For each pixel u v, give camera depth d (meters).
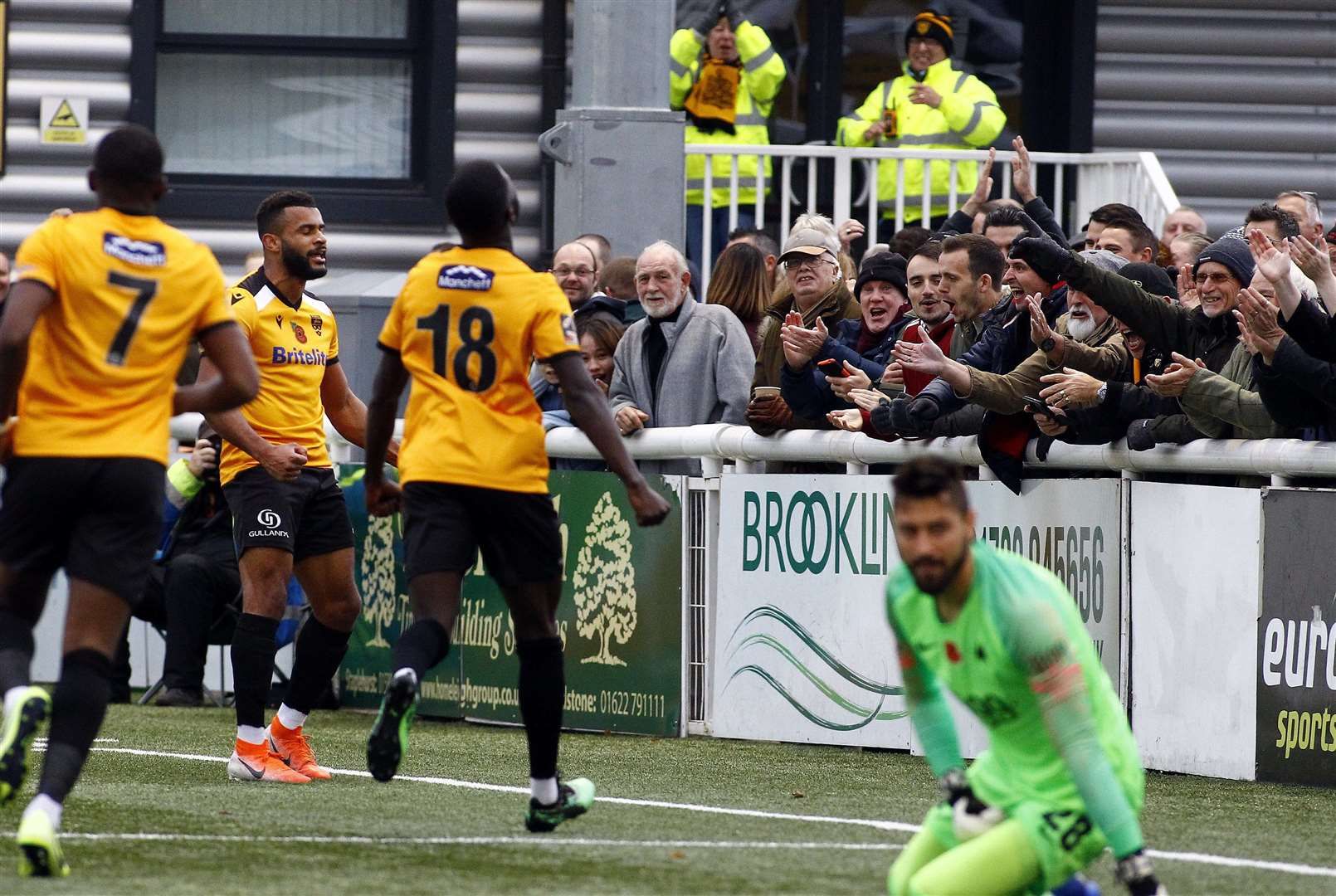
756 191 42.34
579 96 38.06
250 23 46.53
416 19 46.62
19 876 18.23
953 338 30.27
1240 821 23.06
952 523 15.03
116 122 45.16
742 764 28.62
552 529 21.61
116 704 38.41
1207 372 26.23
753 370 32.78
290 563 27.09
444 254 21.75
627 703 33.28
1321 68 46.09
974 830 15.42
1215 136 45.97
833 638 30.64
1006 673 15.17
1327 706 25.62
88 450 19.00
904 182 42.38
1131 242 32.22
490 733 33.50
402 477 21.62
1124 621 27.86
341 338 38.50
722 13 43.50
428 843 20.84
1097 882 19.38
